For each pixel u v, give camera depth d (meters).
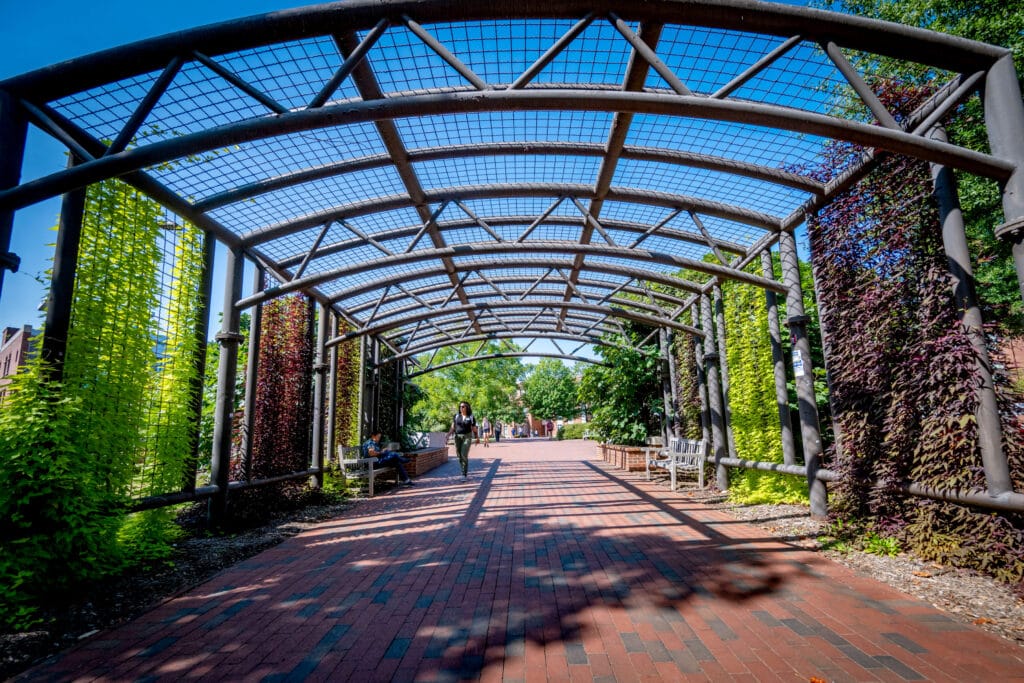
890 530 4.27
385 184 6.28
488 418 33.41
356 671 2.47
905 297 4.21
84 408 4.09
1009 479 3.45
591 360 15.51
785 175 5.34
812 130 3.54
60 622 3.10
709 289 9.33
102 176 3.53
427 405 25.47
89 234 4.29
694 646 2.67
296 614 3.23
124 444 4.46
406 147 5.47
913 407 4.12
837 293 5.03
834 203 5.08
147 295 4.79
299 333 8.52
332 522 6.46
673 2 3.43
